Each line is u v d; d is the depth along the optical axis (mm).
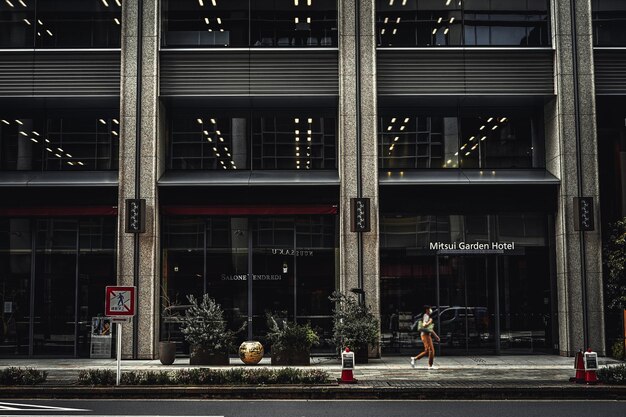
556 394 14773
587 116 22766
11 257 23312
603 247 22844
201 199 22859
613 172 23391
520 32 23500
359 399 14609
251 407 13336
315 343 20516
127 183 22344
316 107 24000
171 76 22812
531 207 23109
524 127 24141
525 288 23250
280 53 22922
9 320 23062
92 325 22875
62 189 22906
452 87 22844
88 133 23891
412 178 23062
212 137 23812
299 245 23125
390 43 23359
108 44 23297
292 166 23703
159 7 23094
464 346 22969
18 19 23359
